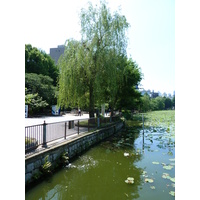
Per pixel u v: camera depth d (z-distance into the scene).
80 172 4.91
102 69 9.55
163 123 16.84
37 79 21.31
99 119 10.18
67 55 9.80
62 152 5.38
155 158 6.19
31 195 3.70
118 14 10.08
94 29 9.56
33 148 4.62
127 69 15.61
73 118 16.48
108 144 8.38
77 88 9.45
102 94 9.66
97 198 3.58
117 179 4.46
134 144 8.37
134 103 18.27
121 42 10.07
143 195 3.63
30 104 17.84
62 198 3.60
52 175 4.51
